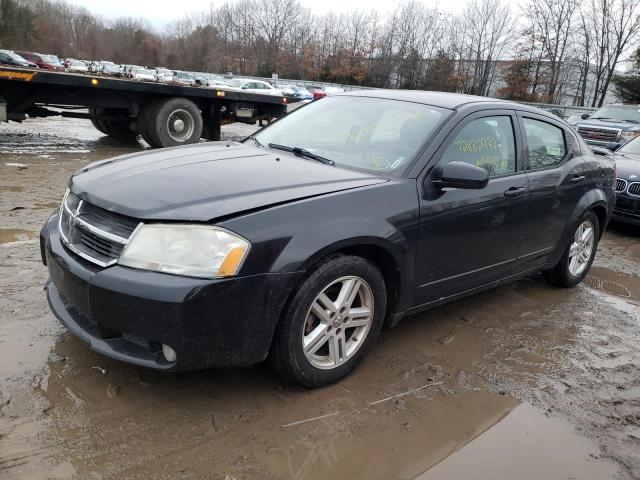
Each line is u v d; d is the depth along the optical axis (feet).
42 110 34.81
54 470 7.15
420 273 10.57
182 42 328.29
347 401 9.27
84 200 9.03
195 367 8.05
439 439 8.57
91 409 8.39
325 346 9.69
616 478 8.09
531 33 169.07
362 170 10.69
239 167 10.03
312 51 243.60
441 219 10.57
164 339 7.78
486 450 8.41
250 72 278.05
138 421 8.25
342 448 8.12
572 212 14.67
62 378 9.06
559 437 8.91
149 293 7.65
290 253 8.28
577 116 55.52
